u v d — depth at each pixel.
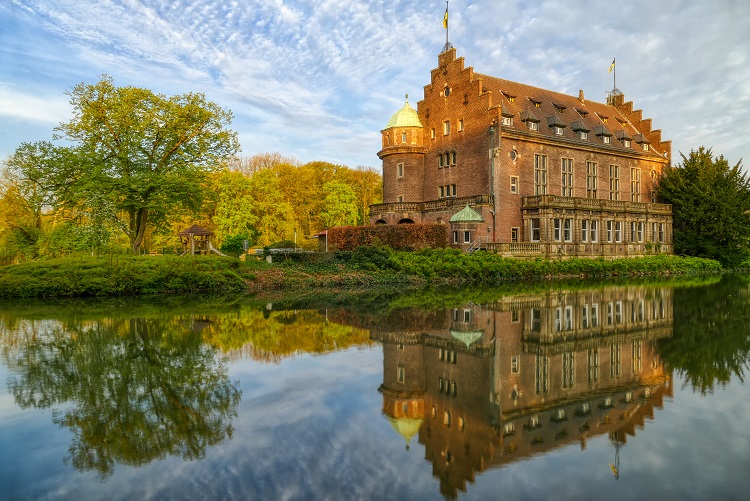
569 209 46.53
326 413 8.18
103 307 23.05
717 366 10.95
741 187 55.06
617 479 5.83
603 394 9.16
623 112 62.12
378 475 5.94
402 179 52.16
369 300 25.16
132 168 35.50
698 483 5.70
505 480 5.82
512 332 15.30
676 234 57.09
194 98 37.00
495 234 44.38
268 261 40.22
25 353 12.62
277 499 5.38
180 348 13.14
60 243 37.19
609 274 44.34
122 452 6.69
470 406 8.56
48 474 6.05
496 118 44.25
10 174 44.44
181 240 51.69
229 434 7.28
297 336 14.88
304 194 75.94
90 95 34.66
